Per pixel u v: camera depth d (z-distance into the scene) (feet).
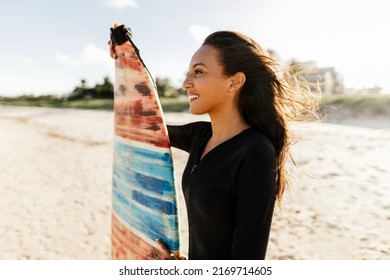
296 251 13.08
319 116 5.40
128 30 5.49
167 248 4.95
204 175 3.98
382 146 34.22
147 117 5.28
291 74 4.99
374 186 20.66
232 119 4.13
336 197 18.83
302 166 25.98
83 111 116.06
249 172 3.56
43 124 65.46
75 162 30.53
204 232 4.09
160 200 5.05
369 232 14.51
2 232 15.81
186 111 95.86
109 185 23.34
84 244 14.57
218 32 4.23
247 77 4.11
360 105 68.33
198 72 4.13
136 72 5.38
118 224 5.97
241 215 3.53
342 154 30.30
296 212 16.87
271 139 4.29
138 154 5.45
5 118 80.79
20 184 23.63
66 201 20.13
